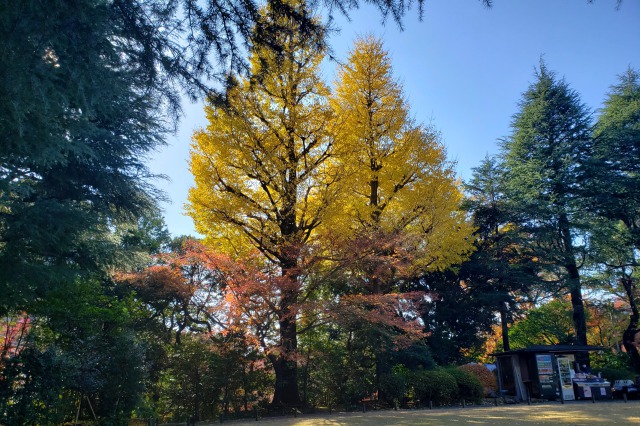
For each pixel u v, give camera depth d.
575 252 22.83
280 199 14.16
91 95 5.15
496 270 21.33
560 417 10.52
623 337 24.42
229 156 13.61
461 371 16.61
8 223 8.63
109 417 10.35
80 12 4.17
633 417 10.20
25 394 8.98
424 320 20.44
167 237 21.27
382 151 16.47
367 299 12.89
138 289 15.42
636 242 23.09
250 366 13.09
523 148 24.94
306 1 4.18
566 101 24.44
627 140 23.42
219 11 4.23
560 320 27.62
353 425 9.89
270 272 13.34
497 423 9.70
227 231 13.82
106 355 10.68
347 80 16.77
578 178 22.95
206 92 5.04
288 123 13.91
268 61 4.80
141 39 4.55
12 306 9.07
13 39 4.08
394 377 14.80
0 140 5.40
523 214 23.11
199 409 12.51
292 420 11.38
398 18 4.12
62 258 9.87
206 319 16.64
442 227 15.94
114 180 11.18
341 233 13.51
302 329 13.58
